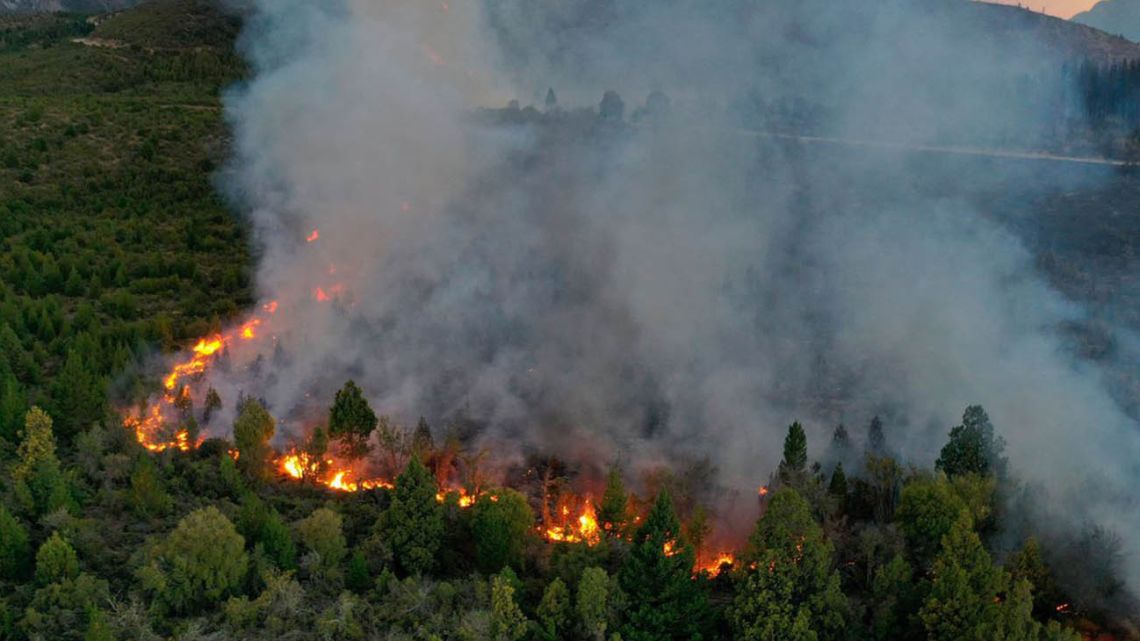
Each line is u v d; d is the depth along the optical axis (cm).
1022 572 5216
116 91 15938
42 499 5262
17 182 11481
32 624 4347
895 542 5441
